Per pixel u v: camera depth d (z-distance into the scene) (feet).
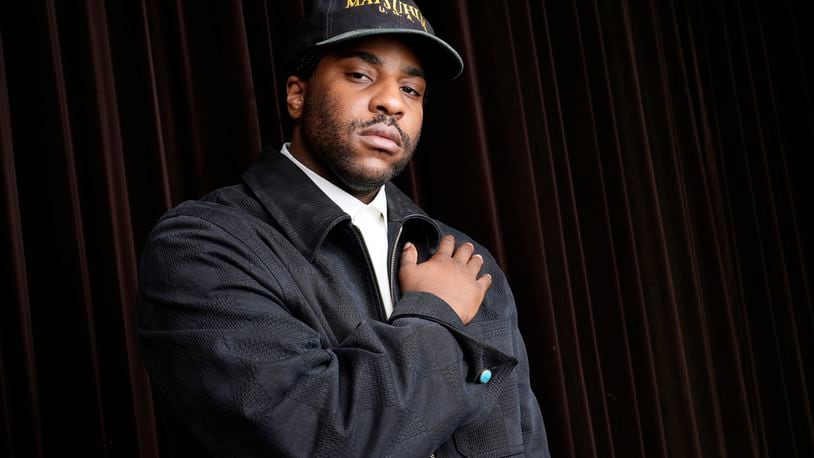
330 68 3.24
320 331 2.88
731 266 7.38
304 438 2.46
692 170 7.22
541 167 6.09
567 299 5.95
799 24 8.48
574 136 6.48
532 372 5.66
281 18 5.11
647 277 6.65
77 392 3.95
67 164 4.04
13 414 3.75
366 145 3.15
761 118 8.09
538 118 6.13
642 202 6.73
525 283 5.77
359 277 3.18
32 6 4.08
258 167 3.39
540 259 5.77
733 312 7.32
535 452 3.45
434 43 3.31
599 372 6.07
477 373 2.82
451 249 3.32
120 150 4.28
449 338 2.78
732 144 7.70
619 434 6.16
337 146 3.17
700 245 7.14
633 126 6.81
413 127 3.28
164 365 2.67
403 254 3.29
